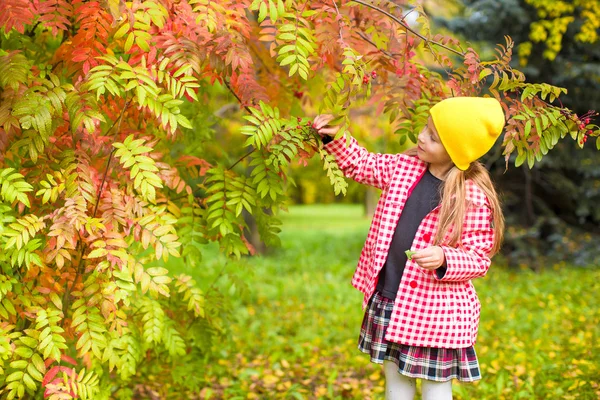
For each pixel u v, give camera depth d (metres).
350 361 4.73
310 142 2.49
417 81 2.88
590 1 6.25
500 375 3.94
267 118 2.42
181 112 3.34
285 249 11.80
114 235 2.40
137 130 2.89
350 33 2.86
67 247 2.33
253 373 4.41
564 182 8.90
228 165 3.91
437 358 2.43
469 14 8.55
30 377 2.40
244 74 2.56
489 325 5.71
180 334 3.37
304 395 4.12
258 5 2.31
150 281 2.43
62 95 2.28
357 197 34.75
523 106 2.45
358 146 2.58
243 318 6.08
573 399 3.59
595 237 9.26
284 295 7.50
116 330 2.69
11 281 2.36
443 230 2.37
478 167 2.48
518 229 9.05
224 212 2.72
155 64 2.37
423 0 8.85
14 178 2.29
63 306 2.63
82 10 2.29
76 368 3.01
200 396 4.05
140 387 4.05
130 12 2.20
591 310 6.04
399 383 2.56
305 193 32.34
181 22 2.42
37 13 2.27
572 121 2.47
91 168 2.47
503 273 8.32
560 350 4.74
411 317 2.39
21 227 2.25
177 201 3.13
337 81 2.29
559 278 7.76
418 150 2.47
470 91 2.64
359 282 2.59
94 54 2.38
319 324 6.02
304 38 2.36
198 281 7.25
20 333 2.38
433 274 2.39
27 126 2.18
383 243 2.46
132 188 2.65
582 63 8.12
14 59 2.27
